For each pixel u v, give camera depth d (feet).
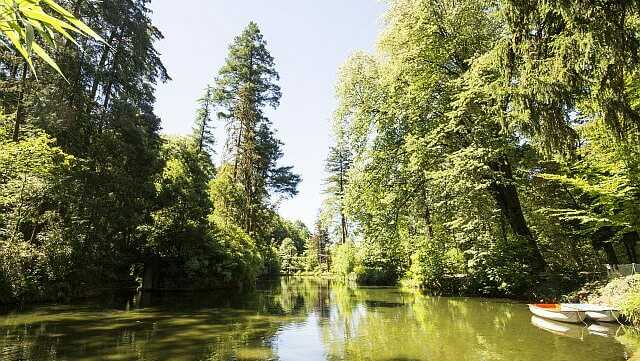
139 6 75.00
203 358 27.63
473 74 47.70
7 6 4.34
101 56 68.08
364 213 67.26
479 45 58.23
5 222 50.03
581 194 59.21
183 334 35.19
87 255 58.34
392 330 38.88
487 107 52.19
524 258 59.11
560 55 20.98
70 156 50.60
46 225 55.47
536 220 69.77
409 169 60.49
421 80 59.88
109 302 54.29
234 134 105.60
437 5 58.49
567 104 23.15
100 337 32.94
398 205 63.67
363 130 67.87
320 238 237.45
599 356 27.20
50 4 4.52
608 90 21.48
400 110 61.36
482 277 64.90
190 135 125.18
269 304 60.13
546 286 54.80
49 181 50.70
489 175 53.88
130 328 37.09
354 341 33.91
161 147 84.79
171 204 75.92
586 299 46.11
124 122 66.59
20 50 4.61
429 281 76.38
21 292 46.88
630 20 20.58
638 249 71.72
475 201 57.57
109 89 70.59
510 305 54.44
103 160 64.03
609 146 42.16
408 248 85.76
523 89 23.34
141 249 74.23
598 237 66.74
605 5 19.45
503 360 27.25
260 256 105.70
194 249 78.33
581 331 35.76
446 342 33.22
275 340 33.94
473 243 64.03
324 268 208.85
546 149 24.61
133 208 69.10
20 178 50.24
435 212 65.36
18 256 47.75
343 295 76.79
